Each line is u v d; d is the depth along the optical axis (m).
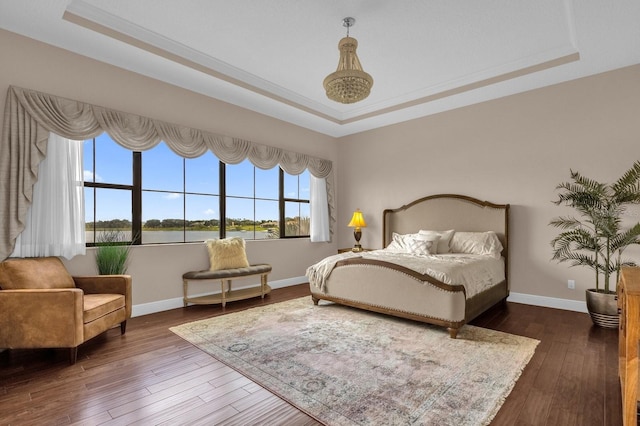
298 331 3.18
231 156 4.54
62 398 2.01
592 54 3.35
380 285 3.46
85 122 3.26
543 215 4.16
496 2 2.73
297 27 3.13
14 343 2.45
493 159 4.57
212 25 3.10
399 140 5.59
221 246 4.36
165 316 3.69
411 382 2.19
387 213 5.64
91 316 2.65
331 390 2.10
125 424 1.76
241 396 2.04
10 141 2.87
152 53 3.31
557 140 4.06
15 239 2.87
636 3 2.53
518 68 3.84
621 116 3.65
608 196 3.58
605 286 3.42
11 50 2.92
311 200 5.91
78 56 3.31
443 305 3.03
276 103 4.68
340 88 2.70
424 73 4.08
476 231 4.65
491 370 2.36
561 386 2.14
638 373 1.53
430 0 2.71
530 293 4.24
